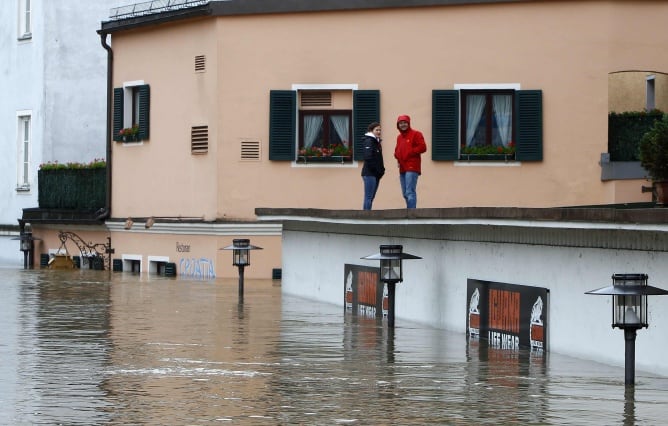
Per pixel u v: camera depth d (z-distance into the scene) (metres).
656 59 37.72
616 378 15.63
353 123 38.84
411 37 38.47
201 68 40.09
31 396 14.00
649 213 14.56
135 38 43.31
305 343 19.67
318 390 14.57
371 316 24.84
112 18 44.03
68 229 47.19
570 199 37.84
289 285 31.02
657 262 15.54
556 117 37.78
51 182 47.94
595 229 16.16
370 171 31.02
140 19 42.25
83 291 31.53
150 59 42.59
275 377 15.67
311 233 29.33
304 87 39.00
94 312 25.12
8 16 52.25
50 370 16.19
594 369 16.50
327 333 21.27
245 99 39.31
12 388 14.59
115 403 13.54
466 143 38.47
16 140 51.75
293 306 27.12
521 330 19.08
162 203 42.19
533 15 37.84
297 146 39.28
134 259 43.56
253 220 39.34
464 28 38.19
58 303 27.42
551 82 37.78
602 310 16.91
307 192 39.25
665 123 28.25
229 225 39.31
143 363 16.97
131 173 43.78
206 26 39.81
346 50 38.81
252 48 39.25
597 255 17.00
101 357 17.64
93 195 45.69
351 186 39.12
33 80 50.56
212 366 16.72
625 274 14.86
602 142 37.59
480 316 20.50
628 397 14.09
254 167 39.34
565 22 37.66
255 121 39.34
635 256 16.05
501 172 38.16
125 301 28.12
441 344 19.64
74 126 49.75
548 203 37.91
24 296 29.58
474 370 16.47
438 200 38.41
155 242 42.41
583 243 17.36
